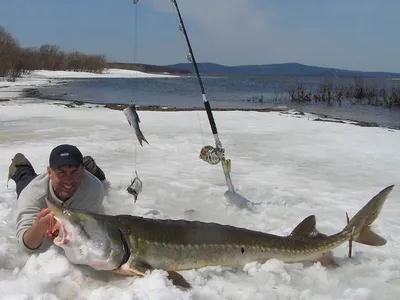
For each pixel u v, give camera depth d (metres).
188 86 30.67
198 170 4.43
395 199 3.64
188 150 5.54
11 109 10.25
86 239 1.82
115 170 4.27
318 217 3.08
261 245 2.18
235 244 2.13
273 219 2.99
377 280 2.11
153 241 1.95
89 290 1.84
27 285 1.84
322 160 5.20
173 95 20.39
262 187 3.87
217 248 2.09
